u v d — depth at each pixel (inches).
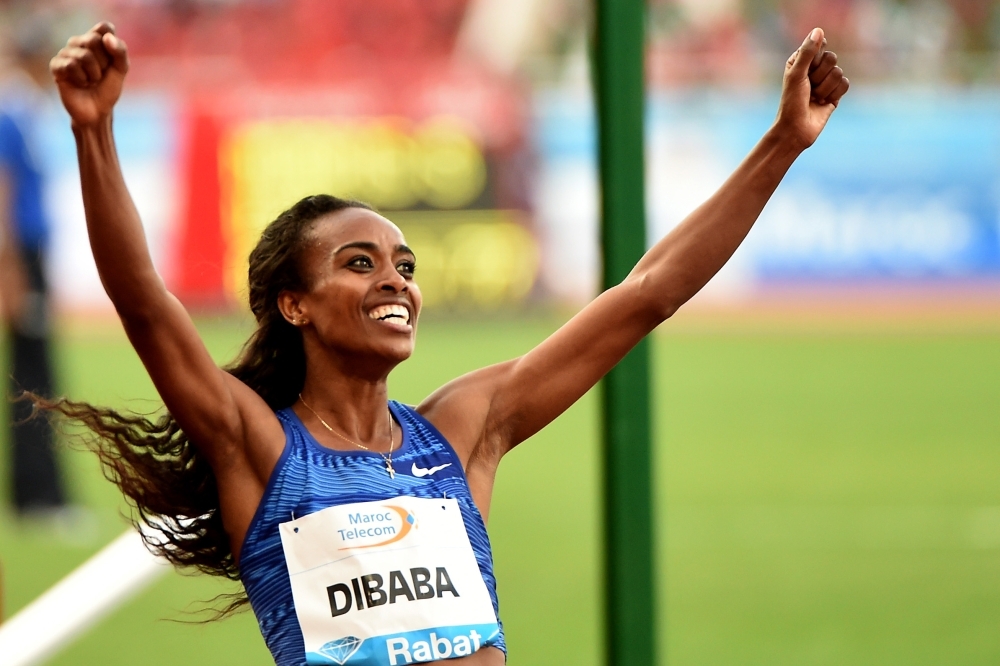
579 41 2659.9
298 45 2596.0
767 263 2194.9
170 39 2596.0
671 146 2114.9
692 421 1510.8
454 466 348.8
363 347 340.2
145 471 350.9
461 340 1955.0
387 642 315.3
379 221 350.9
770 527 1058.7
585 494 1146.7
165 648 740.0
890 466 1285.7
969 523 1066.7
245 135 2049.7
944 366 1863.9
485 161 2079.2
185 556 358.0
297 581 319.9
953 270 2171.5
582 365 367.9
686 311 2208.4
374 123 2065.7
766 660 727.7
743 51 2578.7
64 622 427.5
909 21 2620.6
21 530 1032.2
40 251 1027.9
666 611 828.0
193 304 2032.5
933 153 2160.4
